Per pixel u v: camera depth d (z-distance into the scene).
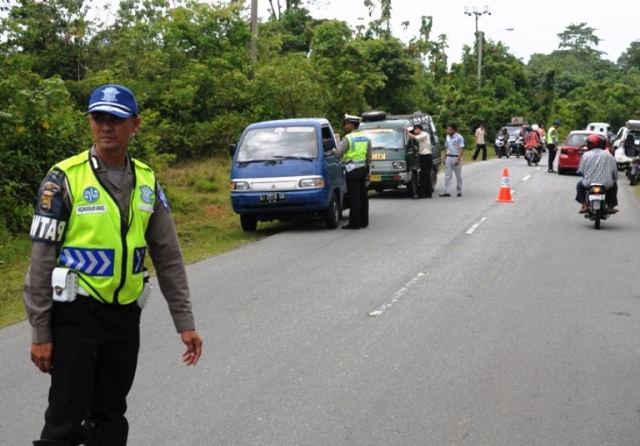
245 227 16.11
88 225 3.97
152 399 6.23
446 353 7.43
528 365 7.06
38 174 14.78
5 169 14.12
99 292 4.00
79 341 3.99
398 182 21.66
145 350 7.57
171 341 7.88
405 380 6.65
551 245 13.92
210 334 8.15
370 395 6.29
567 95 89.50
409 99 42.19
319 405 6.08
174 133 24.70
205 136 25.11
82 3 24.78
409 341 7.84
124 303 4.08
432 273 11.37
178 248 4.36
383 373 6.84
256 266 12.10
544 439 5.43
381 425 5.67
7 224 13.81
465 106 58.47
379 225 16.69
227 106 26.59
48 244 3.95
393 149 21.73
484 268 11.74
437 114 50.34
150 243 4.32
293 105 27.25
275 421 5.76
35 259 3.95
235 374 6.84
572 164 29.97
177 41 26.73
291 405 6.08
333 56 36.31
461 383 6.57
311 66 30.62
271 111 26.42
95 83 22.06
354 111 34.81
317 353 7.45
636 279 10.97
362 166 15.98
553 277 11.09
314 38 36.97
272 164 15.43
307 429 5.60
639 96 83.12
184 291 4.39
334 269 11.73
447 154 22.58
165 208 4.31
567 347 7.64
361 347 7.64
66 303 3.98
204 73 25.61
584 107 76.62
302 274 11.38
